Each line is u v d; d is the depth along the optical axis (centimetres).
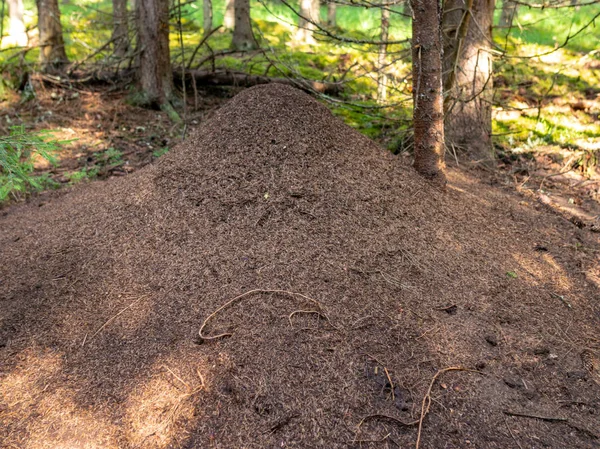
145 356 228
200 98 786
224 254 271
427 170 359
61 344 241
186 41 1141
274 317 238
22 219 375
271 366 218
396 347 232
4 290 280
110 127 664
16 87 757
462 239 317
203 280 260
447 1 498
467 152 533
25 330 252
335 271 263
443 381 221
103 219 318
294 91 345
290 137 317
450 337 242
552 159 566
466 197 386
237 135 322
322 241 277
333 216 291
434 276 278
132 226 303
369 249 279
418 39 336
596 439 204
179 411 204
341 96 798
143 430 199
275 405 205
